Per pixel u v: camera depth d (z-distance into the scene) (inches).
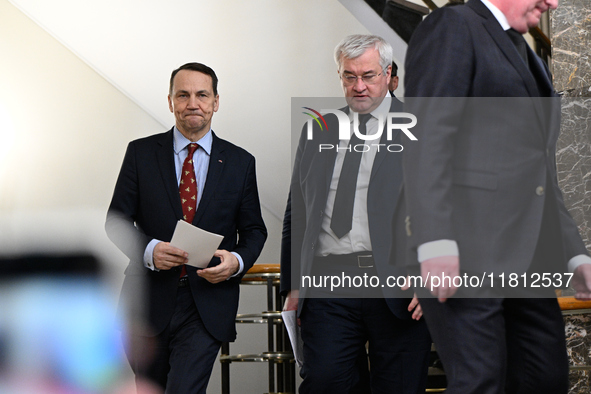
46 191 206.5
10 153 206.1
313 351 94.3
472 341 60.6
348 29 221.5
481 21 65.8
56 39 210.7
